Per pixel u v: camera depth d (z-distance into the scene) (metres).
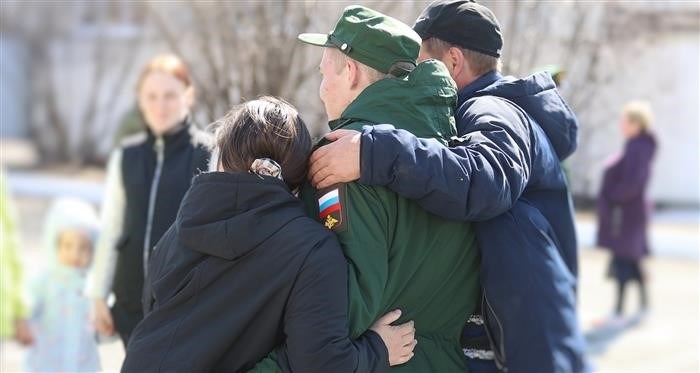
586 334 11.55
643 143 12.65
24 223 19.12
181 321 3.54
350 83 3.89
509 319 3.80
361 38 3.82
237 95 9.28
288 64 9.19
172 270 3.61
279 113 3.66
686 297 13.88
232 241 3.46
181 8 11.04
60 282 7.02
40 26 30.39
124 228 5.68
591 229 19.30
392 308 3.78
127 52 28.69
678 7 21.80
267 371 3.49
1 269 6.54
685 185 23.69
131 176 5.65
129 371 3.54
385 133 3.52
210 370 3.51
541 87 4.21
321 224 3.64
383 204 3.63
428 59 4.20
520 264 3.81
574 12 15.55
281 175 3.69
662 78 22.42
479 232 3.88
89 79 30.23
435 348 3.93
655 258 17.45
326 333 3.40
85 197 23.44
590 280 15.09
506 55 11.15
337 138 3.67
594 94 18.86
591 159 22.03
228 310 3.51
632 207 12.70
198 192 3.56
